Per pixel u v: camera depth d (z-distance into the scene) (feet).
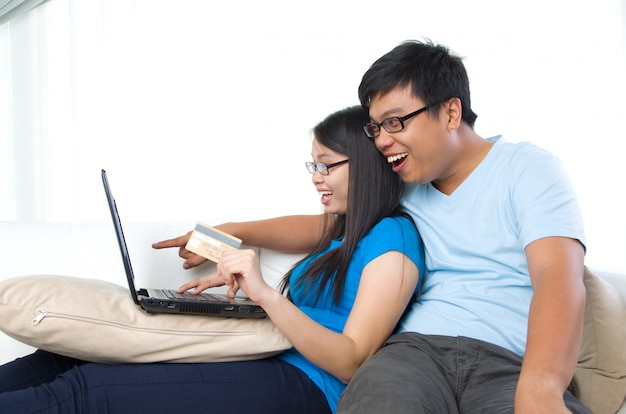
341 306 4.62
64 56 9.79
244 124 9.70
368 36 9.54
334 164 4.81
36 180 9.91
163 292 4.65
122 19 9.62
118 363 3.99
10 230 5.20
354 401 3.43
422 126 4.25
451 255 4.47
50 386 3.61
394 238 4.42
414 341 4.18
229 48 9.68
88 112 9.68
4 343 4.82
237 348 4.06
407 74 4.25
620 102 9.11
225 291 5.29
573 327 3.28
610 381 4.40
